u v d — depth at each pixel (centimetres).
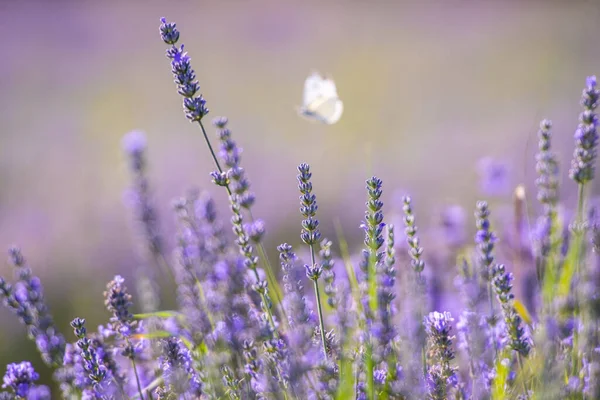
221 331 336
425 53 2452
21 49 2816
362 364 304
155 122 1797
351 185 1109
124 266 795
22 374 338
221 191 1155
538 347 301
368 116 1719
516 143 1320
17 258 394
